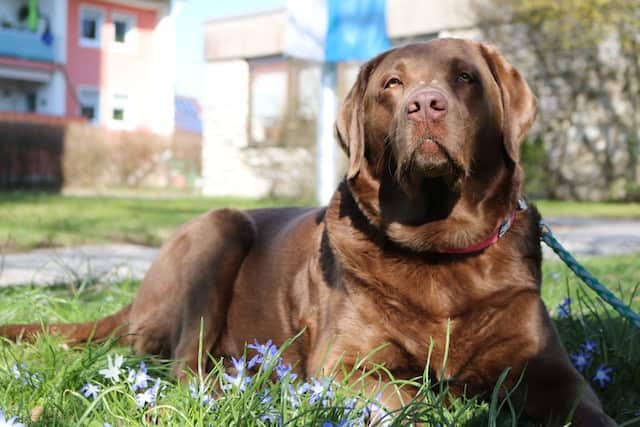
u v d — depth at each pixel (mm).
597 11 17031
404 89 3080
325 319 3209
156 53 33375
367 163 3205
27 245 8531
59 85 30859
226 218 3998
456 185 2939
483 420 2744
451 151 2877
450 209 2979
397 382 2775
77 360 3098
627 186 18125
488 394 3021
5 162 22016
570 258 3342
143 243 9234
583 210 15461
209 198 19516
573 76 18750
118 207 15047
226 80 22984
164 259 3936
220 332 3838
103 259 7777
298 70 17875
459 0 18156
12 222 11211
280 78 22531
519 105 3191
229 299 3865
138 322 3904
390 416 2461
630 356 3416
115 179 25375
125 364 3186
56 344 3600
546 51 18828
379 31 8367
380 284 3000
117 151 25297
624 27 17641
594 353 3441
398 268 3010
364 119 3262
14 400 2811
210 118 23484
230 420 2449
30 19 30266
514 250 3037
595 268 6594
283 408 2416
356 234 3141
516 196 3098
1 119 22141
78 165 23719
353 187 3201
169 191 24922
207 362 3781
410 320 2965
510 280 2965
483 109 3070
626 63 18203
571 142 18891
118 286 5656
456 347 2951
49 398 2768
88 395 2797
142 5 32750
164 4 33250
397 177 2951
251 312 3756
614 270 6578
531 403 2871
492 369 2943
